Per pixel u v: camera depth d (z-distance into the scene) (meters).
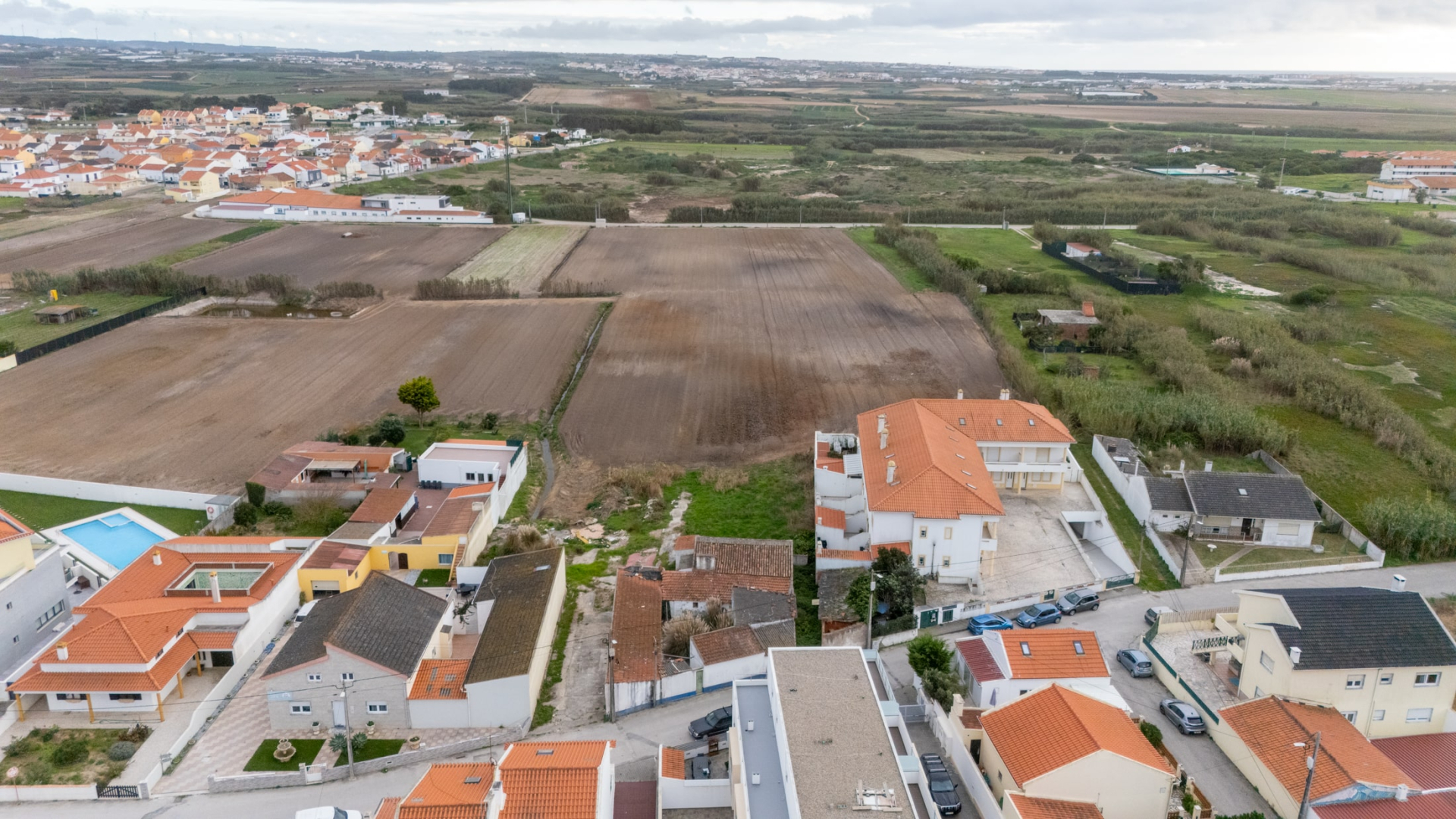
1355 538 76.50
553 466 94.38
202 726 55.88
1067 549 74.88
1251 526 76.38
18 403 105.50
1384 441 96.94
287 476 83.81
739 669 59.56
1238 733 50.72
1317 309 148.50
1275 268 180.88
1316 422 104.06
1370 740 52.28
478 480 86.06
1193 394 104.75
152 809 48.88
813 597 69.62
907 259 184.88
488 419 101.50
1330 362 124.75
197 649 59.91
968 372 119.94
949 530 69.56
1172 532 77.56
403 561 73.50
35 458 90.88
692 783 47.03
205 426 99.75
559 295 155.50
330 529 78.31
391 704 55.47
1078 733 45.72
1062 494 84.44
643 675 56.97
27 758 52.78
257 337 131.12
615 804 48.16
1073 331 133.12
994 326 134.75
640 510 84.19
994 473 85.38
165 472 88.25
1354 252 192.12
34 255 176.25
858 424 91.62
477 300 152.88
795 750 44.19
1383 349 131.88
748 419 105.00
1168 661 58.97
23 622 62.22
